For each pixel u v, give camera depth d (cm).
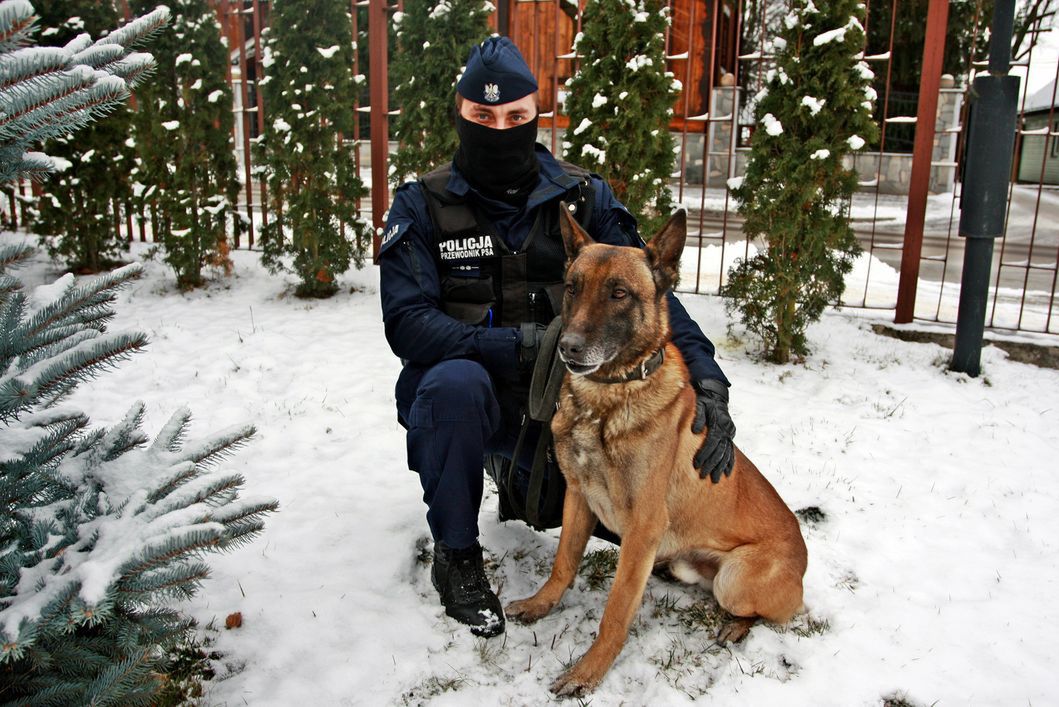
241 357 575
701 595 316
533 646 280
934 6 593
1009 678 262
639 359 266
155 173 749
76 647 192
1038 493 399
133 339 196
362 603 295
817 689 257
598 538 350
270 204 748
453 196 314
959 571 329
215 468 400
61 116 175
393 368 556
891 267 955
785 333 578
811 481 407
